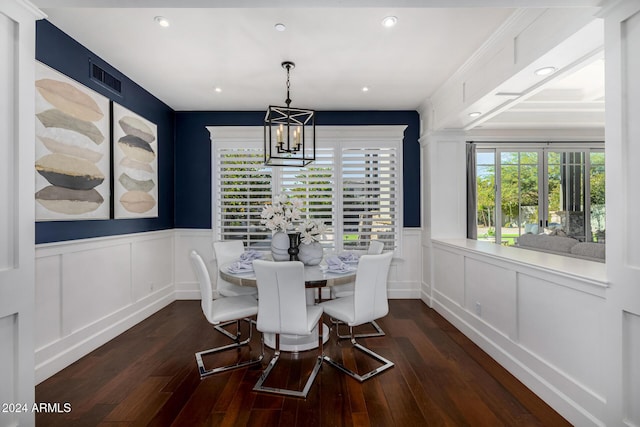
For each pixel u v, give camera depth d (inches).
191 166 174.4
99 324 113.7
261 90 144.3
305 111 114.6
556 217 192.9
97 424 72.0
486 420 72.8
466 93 119.5
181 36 99.3
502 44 95.5
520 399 80.8
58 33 96.0
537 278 83.0
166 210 165.3
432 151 157.6
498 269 100.4
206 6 63.0
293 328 87.4
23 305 60.0
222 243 138.9
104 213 117.0
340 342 116.4
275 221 110.1
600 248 94.0
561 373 75.1
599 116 172.2
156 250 153.8
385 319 141.1
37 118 89.1
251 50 107.7
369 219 172.4
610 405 61.7
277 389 84.7
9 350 58.4
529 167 192.4
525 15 83.9
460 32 96.5
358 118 174.1
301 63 117.3
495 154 191.9
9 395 58.4
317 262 113.3
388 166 172.9
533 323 84.8
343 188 171.6
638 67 56.1
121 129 125.9
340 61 115.6
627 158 58.2
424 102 160.2
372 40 101.3
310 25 93.0
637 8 55.3
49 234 94.4
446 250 141.4
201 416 74.6
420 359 102.3
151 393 84.0
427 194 163.9
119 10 86.3
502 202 192.4
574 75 134.9
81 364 99.9
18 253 59.2
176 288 173.5
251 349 111.0
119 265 125.6
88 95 107.8
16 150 58.9
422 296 171.2
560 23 72.9
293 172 171.2
